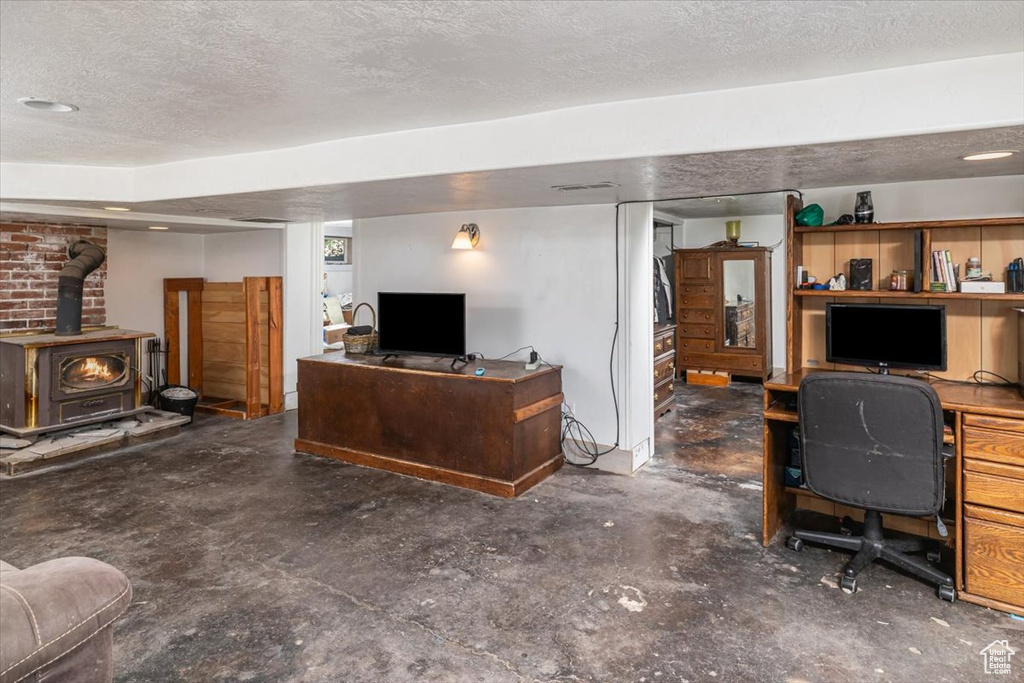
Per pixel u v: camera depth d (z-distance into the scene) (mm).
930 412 2316
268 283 5594
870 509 2545
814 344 3346
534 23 1604
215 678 1984
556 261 4316
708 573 2703
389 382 4070
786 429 3238
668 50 1801
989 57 1846
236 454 4488
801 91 2092
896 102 1964
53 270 5062
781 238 7441
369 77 2045
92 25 1586
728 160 2441
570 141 2469
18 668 1233
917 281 2896
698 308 7520
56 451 4191
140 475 4008
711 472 4121
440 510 3428
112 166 3637
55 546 2947
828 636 2217
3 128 2691
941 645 2152
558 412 4168
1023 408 2355
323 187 3166
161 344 5957
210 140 2980
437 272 4852
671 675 2000
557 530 3162
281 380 5789
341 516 3342
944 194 2992
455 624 2307
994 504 2373
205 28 1611
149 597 2488
